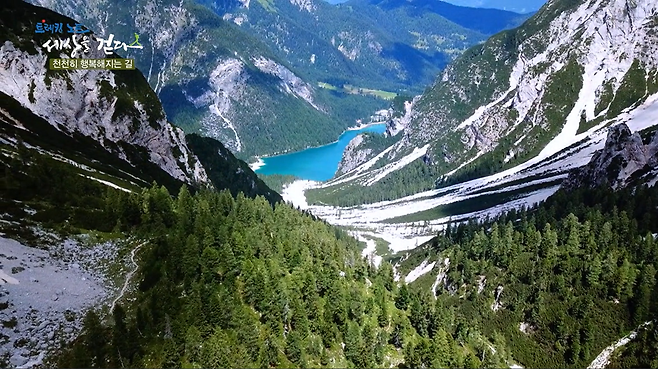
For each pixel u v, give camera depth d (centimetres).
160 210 14162
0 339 9000
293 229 16938
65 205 13512
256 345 9725
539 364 14950
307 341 10519
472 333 13988
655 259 15788
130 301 10469
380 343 11612
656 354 13600
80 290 10638
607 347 14488
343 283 13112
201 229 12812
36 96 19538
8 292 9919
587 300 15138
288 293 11031
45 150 16950
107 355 8994
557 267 16662
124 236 12938
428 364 11194
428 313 13700
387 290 15650
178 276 11144
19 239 11488
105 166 18800
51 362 8906
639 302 14562
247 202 18012
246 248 12400
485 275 17838
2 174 13600
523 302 16312
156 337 9400
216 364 8919
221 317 9850
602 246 17038
